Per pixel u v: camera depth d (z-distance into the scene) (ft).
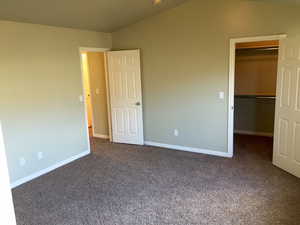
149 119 16.87
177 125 15.79
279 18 11.86
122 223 8.41
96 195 10.39
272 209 8.87
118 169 13.10
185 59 14.69
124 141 17.69
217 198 9.76
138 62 16.06
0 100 10.82
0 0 9.11
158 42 15.42
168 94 15.72
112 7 12.45
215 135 14.56
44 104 12.81
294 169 11.43
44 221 8.70
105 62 17.19
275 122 12.42
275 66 17.08
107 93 17.71
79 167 13.57
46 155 13.06
